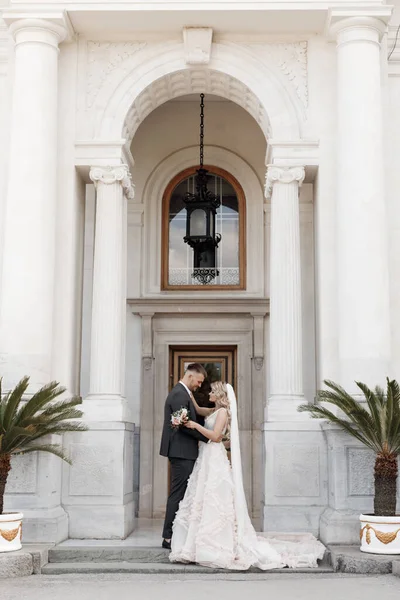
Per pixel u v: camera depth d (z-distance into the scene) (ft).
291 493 33.94
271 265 36.73
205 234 41.60
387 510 29.81
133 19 36.70
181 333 46.80
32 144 34.86
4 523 29.04
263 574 27.99
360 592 24.07
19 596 23.68
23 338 33.71
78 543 32.24
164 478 45.14
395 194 37.45
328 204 36.45
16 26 35.88
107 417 34.63
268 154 38.45
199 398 46.57
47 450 30.55
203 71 38.40
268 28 37.42
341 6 35.55
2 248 36.52
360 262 33.96
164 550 30.30
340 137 35.42
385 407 29.76
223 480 29.19
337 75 36.32
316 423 34.40
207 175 48.67
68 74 37.58
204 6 36.14
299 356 35.70
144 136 48.57
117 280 36.42
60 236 36.40
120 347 36.29
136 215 47.65
